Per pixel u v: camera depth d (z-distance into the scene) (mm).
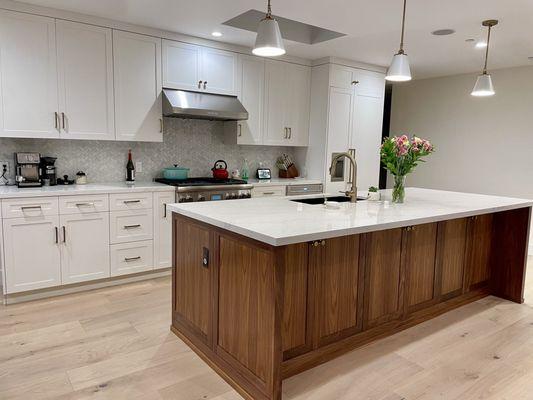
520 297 3492
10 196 3090
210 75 4312
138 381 2229
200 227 2455
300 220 2264
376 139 5594
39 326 2857
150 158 4402
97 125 3705
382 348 2625
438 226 3016
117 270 3689
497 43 4219
